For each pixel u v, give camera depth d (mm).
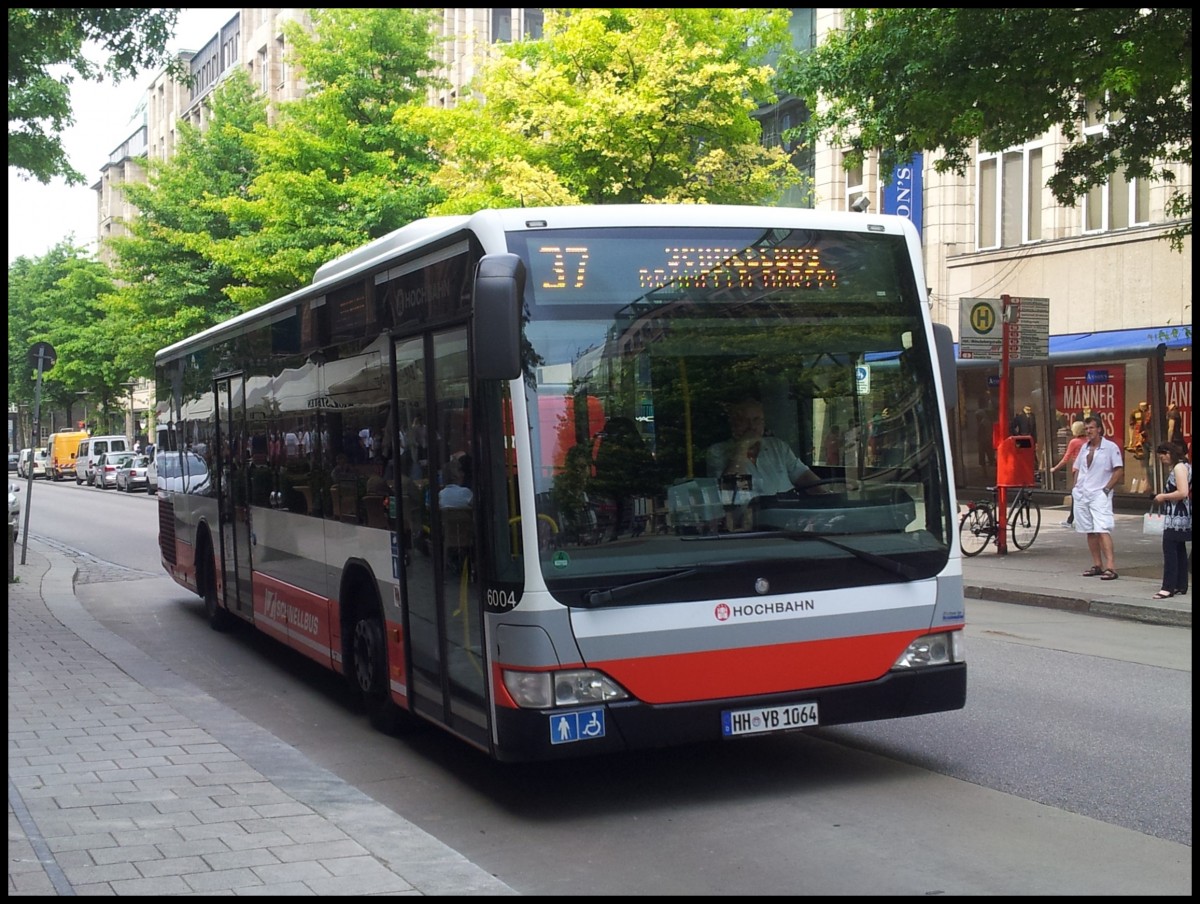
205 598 13977
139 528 32812
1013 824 6141
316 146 30656
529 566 6086
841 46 16672
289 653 12484
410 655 7602
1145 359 23672
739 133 23109
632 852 5879
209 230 38969
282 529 10461
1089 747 7648
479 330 5879
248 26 67438
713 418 6473
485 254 6363
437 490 7047
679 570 6270
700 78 21891
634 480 6289
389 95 32156
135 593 18125
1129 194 25172
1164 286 24266
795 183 25953
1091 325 25750
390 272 7750
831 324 6758
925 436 6891
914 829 6082
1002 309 18672
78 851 5602
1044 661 10758
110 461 59938
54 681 10273
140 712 8953
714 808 6547
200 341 13586
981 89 15078
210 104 40875
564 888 5395
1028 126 15836
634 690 6176
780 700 6414
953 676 6805
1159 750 7566
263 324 10969
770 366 6602
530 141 23516
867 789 6809
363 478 8359
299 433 9867
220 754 7582
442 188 27000
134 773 7094
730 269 6609
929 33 15438
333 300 8930
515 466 6148
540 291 6289
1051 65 14750
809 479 6602
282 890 5082
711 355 6512
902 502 6777
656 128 22359
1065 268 26234
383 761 7902
